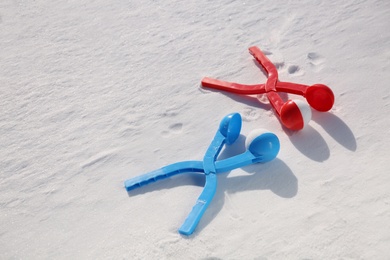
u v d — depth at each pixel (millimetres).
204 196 1419
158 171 1497
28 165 1590
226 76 1806
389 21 1896
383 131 1539
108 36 2029
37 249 1381
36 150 1631
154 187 1486
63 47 2008
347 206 1373
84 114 1729
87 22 2115
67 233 1408
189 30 2008
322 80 1729
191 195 1456
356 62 1770
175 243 1352
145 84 1809
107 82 1836
